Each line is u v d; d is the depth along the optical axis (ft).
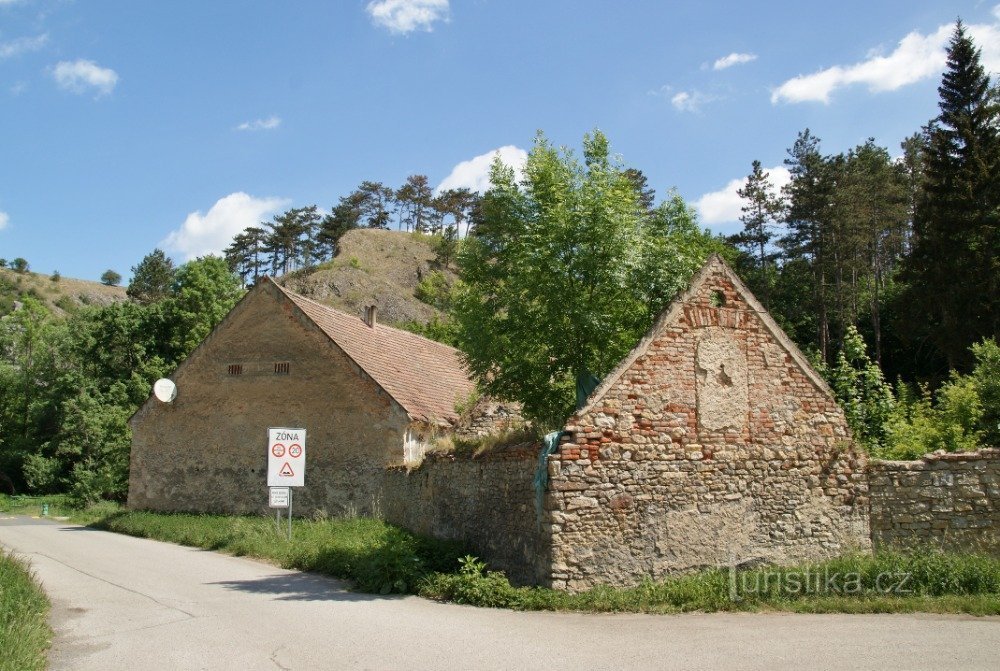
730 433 40.65
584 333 45.06
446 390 85.71
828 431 42.34
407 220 442.09
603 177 45.73
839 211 143.23
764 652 25.82
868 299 156.87
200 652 27.22
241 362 77.20
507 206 47.11
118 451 111.04
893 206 160.15
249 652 27.14
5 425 149.69
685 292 41.37
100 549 59.88
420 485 57.47
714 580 36.04
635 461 38.81
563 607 34.60
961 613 31.68
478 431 72.02
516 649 27.04
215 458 77.25
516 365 46.06
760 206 166.61
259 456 75.20
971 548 41.24
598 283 45.27
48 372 147.64
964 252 106.32
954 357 106.01
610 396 39.04
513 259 46.32
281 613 34.37
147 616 33.71
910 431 53.36
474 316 47.60
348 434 70.49
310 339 74.33
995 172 108.47
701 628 29.89
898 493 42.09
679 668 24.08
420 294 334.24
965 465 42.19
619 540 37.81
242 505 75.20
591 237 44.34
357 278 319.88
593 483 37.93
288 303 75.97
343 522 63.05
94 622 32.42
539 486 38.81
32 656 24.62
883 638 27.37
